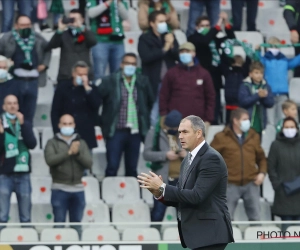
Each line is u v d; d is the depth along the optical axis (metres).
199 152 25.69
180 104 40.94
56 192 37.59
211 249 25.67
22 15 41.56
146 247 31.95
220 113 45.78
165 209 39.47
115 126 40.72
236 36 48.28
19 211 37.97
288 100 40.56
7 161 37.47
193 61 41.47
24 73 41.34
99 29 44.16
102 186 41.12
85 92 40.34
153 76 42.72
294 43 45.38
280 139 38.69
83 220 39.75
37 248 31.77
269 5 52.34
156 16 42.41
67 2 50.09
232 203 38.44
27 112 41.72
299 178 38.34
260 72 41.91
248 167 38.44
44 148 41.34
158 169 38.19
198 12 46.94
